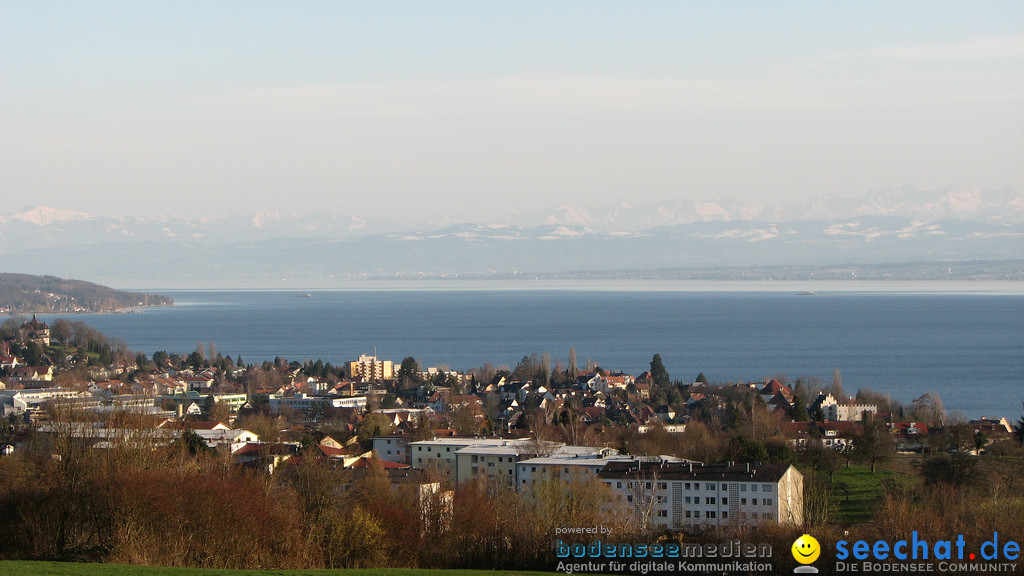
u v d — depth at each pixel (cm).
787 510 12388
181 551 8931
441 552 9662
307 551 9400
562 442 18525
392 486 12962
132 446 10938
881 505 12581
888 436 17988
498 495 11888
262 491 10681
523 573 8088
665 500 13175
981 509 11338
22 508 9481
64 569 7200
